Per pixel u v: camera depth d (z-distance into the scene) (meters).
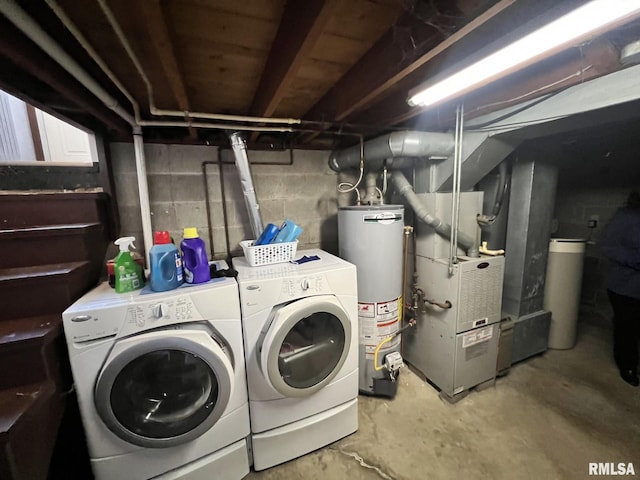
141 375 1.19
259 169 2.24
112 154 1.84
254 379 1.35
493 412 1.74
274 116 2.02
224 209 2.15
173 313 1.17
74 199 1.53
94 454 1.12
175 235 2.05
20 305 1.16
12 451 0.84
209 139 2.01
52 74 0.94
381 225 1.79
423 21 0.83
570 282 2.27
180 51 1.12
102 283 1.47
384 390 1.86
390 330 1.91
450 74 1.05
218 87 1.49
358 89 1.31
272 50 1.14
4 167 1.70
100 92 1.11
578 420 1.65
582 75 1.08
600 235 2.68
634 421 1.62
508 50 0.87
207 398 1.23
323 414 1.53
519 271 2.13
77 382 1.06
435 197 1.90
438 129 2.01
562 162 2.78
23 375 1.03
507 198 2.17
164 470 1.22
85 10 0.82
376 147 1.89
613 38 0.89
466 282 1.79
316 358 1.51
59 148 2.71
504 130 1.55
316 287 1.45
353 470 1.42
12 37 0.76
